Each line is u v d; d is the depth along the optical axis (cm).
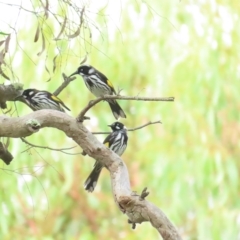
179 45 1277
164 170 1225
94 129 1312
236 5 1295
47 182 1229
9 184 1145
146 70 1279
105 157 707
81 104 1230
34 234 1229
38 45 1173
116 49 1259
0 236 1152
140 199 670
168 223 666
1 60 745
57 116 699
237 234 1205
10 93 809
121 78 1270
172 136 1250
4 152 786
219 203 1209
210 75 1239
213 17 1285
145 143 1273
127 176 704
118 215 1343
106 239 1298
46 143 1190
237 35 1275
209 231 1204
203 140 1226
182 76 1259
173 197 1213
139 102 1295
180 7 1293
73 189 1309
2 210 1148
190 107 1244
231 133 1240
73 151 1291
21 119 691
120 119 1346
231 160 1219
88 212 1319
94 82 1016
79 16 765
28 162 1146
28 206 1234
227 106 1249
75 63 1195
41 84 1188
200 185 1208
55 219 1267
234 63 1263
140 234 1256
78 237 1300
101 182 1403
